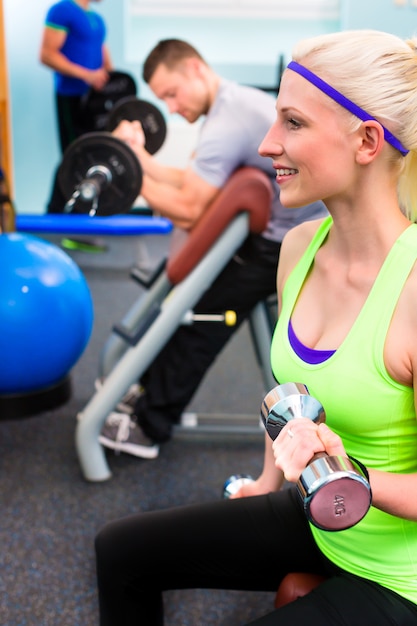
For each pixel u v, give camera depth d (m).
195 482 2.15
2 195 2.58
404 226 0.93
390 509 0.87
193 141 5.20
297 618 0.89
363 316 0.90
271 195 1.96
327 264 0.99
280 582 1.11
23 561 1.78
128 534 1.07
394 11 5.05
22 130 5.34
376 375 0.89
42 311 2.27
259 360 2.24
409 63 0.86
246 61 5.31
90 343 3.23
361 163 0.88
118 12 5.09
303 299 1.02
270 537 1.07
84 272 4.30
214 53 5.32
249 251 2.08
